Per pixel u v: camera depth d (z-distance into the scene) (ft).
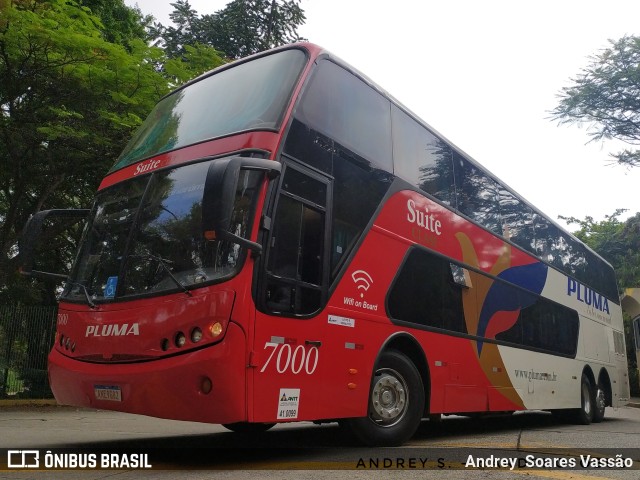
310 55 20.56
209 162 18.52
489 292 29.73
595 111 83.46
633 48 78.18
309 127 19.53
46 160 48.19
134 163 21.01
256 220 16.90
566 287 40.68
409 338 22.84
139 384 16.40
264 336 16.56
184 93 23.34
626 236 101.86
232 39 82.02
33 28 40.86
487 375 28.22
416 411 22.54
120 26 64.18
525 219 36.19
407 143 25.41
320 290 18.83
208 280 16.38
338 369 19.11
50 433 26.84
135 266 18.22
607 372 46.06
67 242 55.98
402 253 23.34
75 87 45.21
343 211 20.45
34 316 47.55
